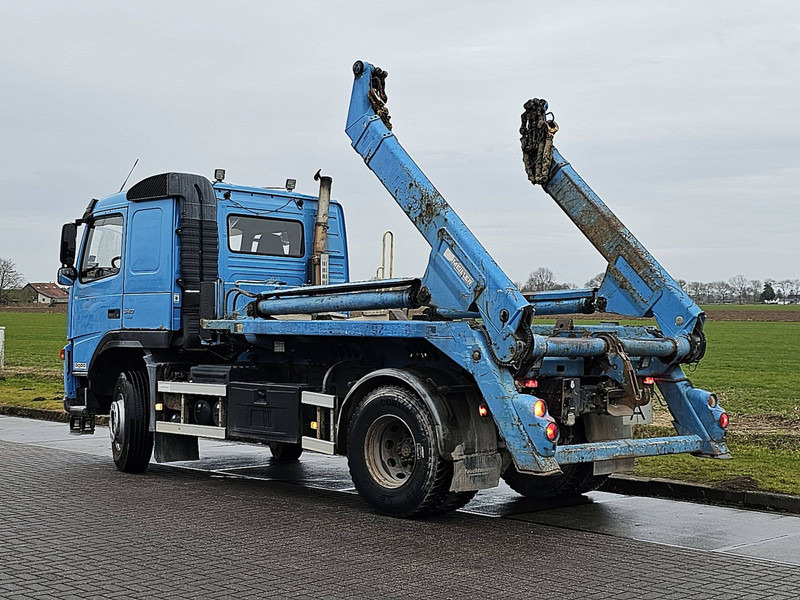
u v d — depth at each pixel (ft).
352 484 35.78
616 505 31.63
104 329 39.60
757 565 23.11
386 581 21.22
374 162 31.14
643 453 27.76
